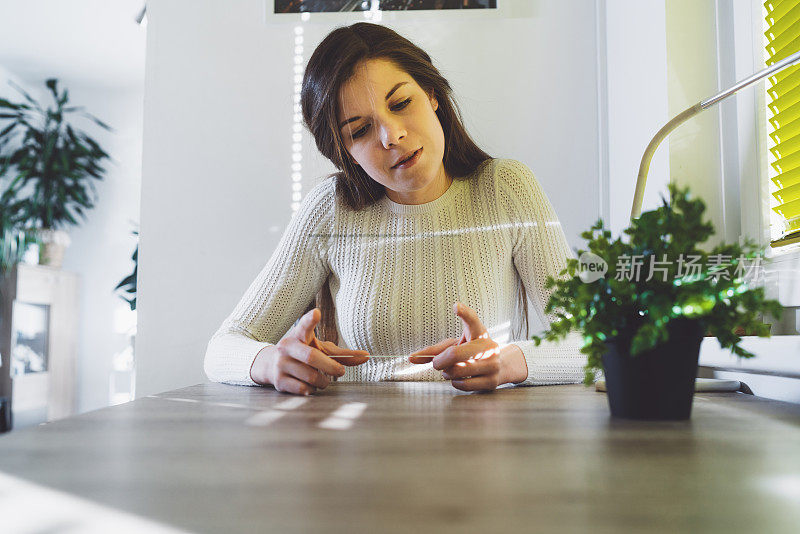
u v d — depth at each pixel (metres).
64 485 0.41
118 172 4.80
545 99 1.99
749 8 1.42
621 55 1.84
